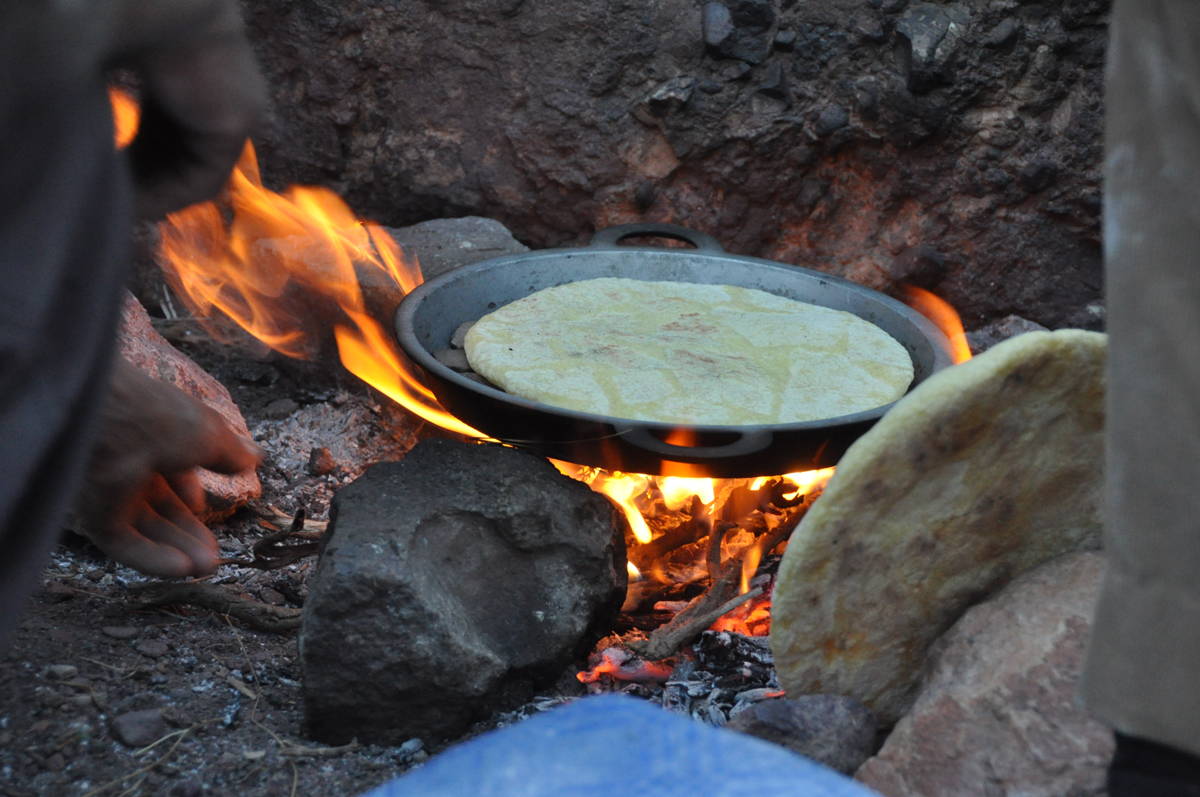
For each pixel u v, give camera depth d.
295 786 1.58
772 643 1.52
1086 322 3.02
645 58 2.94
